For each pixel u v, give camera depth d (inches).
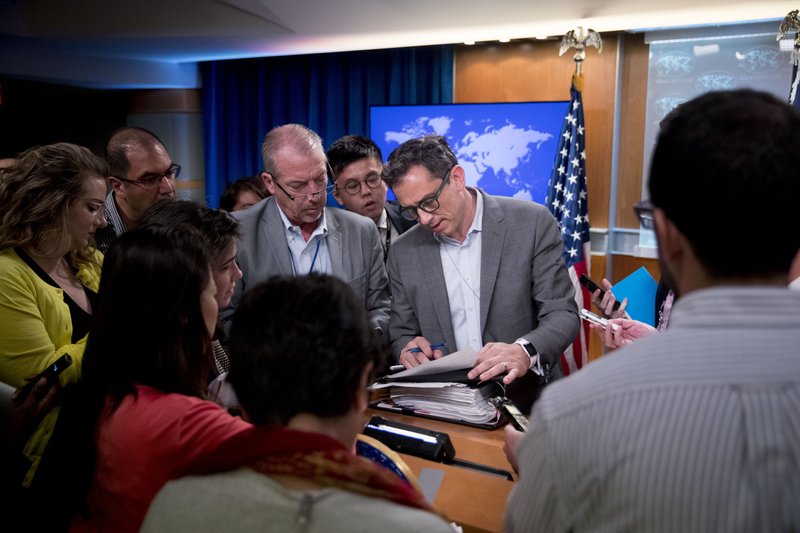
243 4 146.3
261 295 26.5
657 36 158.9
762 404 20.1
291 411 25.1
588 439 21.8
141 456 32.4
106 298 37.4
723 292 22.0
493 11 141.4
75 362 54.8
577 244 156.9
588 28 152.6
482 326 75.5
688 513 20.0
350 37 167.6
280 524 22.4
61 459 37.0
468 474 47.9
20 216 56.4
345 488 23.1
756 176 20.3
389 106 183.8
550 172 169.8
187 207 49.7
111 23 160.7
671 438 20.4
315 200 76.9
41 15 164.1
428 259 77.4
